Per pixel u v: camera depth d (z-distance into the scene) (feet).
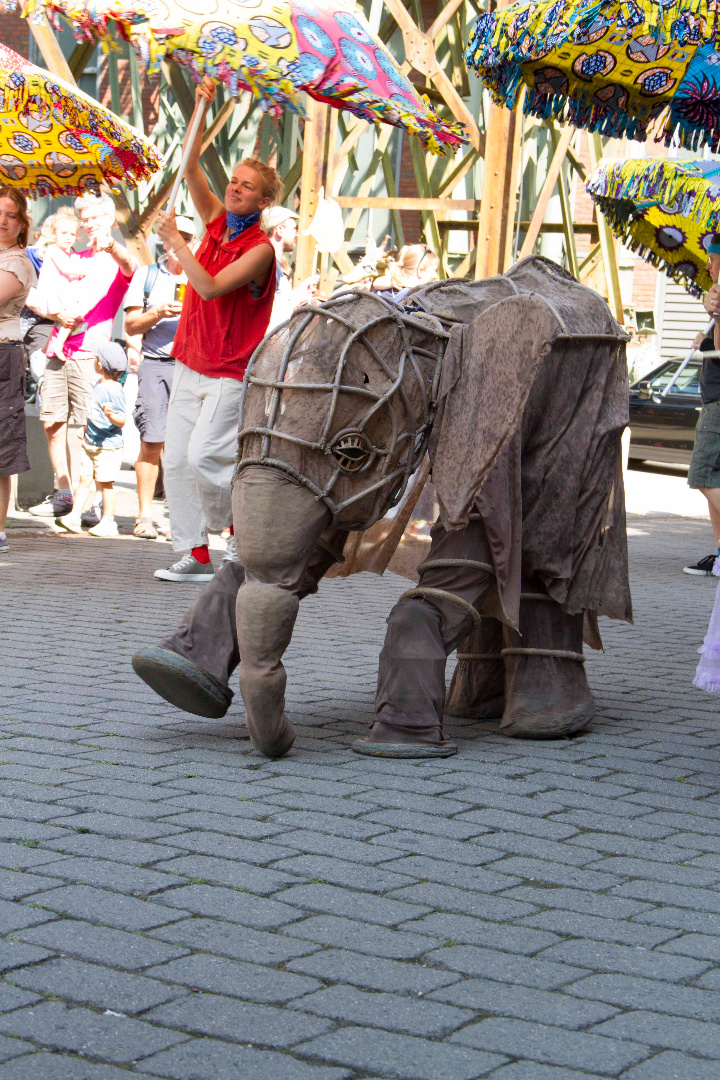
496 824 13.96
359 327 15.72
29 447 40.75
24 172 32.53
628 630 26.96
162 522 39.50
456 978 10.25
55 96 31.48
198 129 20.80
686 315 89.61
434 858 12.85
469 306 16.87
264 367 15.78
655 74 19.66
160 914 11.14
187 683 16.38
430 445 16.43
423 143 18.31
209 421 25.12
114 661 21.17
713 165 28.40
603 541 18.08
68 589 27.94
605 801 14.98
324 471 15.62
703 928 11.50
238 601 15.58
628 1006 9.94
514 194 42.50
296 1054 8.99
